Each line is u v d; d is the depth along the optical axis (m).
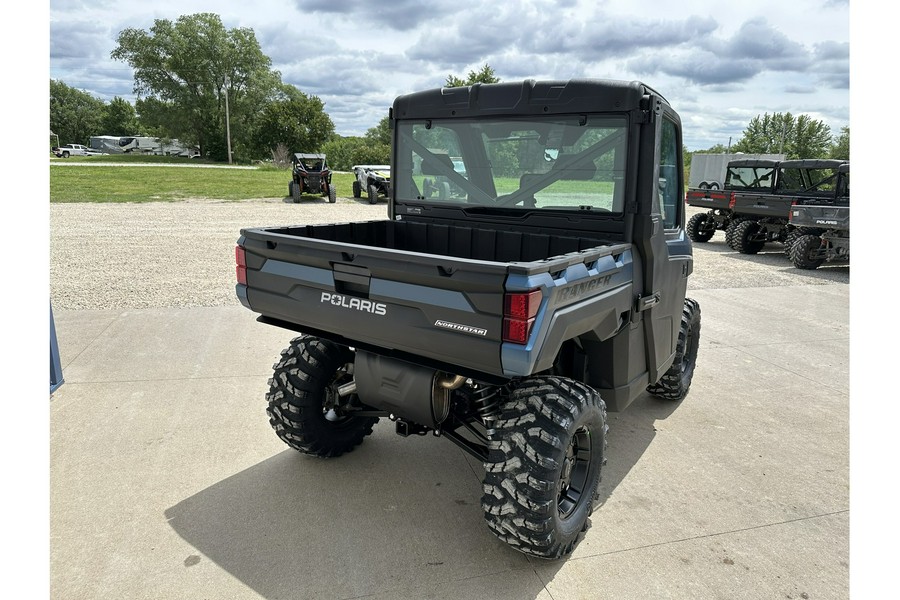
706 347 5.84
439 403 2.66
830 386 4.83
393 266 2.30
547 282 2.08
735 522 2.93
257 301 2.89
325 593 2.36
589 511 2.69
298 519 2.84
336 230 3.46
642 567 2.57
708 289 8.60
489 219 3.36
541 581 2.46
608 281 2.62
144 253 9.87
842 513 3.02
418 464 3.41
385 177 19.70
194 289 7.37
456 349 2.21
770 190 12.66
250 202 19.77
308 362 3.12
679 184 3.53
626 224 2.88
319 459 3.42
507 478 2.33
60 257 9.34
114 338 5.41
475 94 3.22
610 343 2.97
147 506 2.91
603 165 2.91
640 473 3.40
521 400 2.44
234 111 65.44
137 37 62.00
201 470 3.26
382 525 2.81
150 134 82.06
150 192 21.91
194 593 2.34
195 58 62.16
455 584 2.43
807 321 6.86
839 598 2.40
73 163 41.44
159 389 4.31
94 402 4.06
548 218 3.15
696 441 3.82
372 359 2.71
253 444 3.57
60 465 3.26
